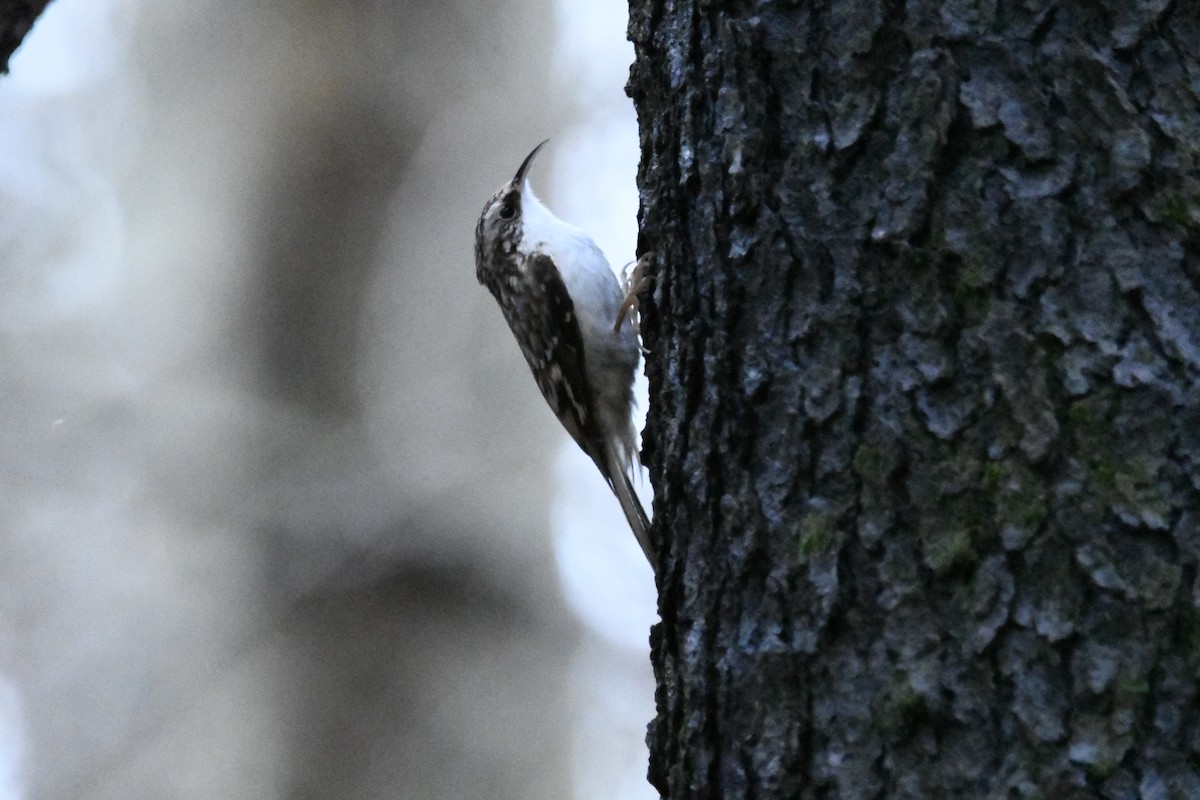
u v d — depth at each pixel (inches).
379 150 490.3
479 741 444.8
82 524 592.4
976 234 179.9
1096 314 173.8
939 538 175.3
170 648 499.8
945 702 170.7
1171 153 175.9
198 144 517.0
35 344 607.2
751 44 196.9
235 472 469.7
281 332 480.1
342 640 447.8
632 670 474.3
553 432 475.2
